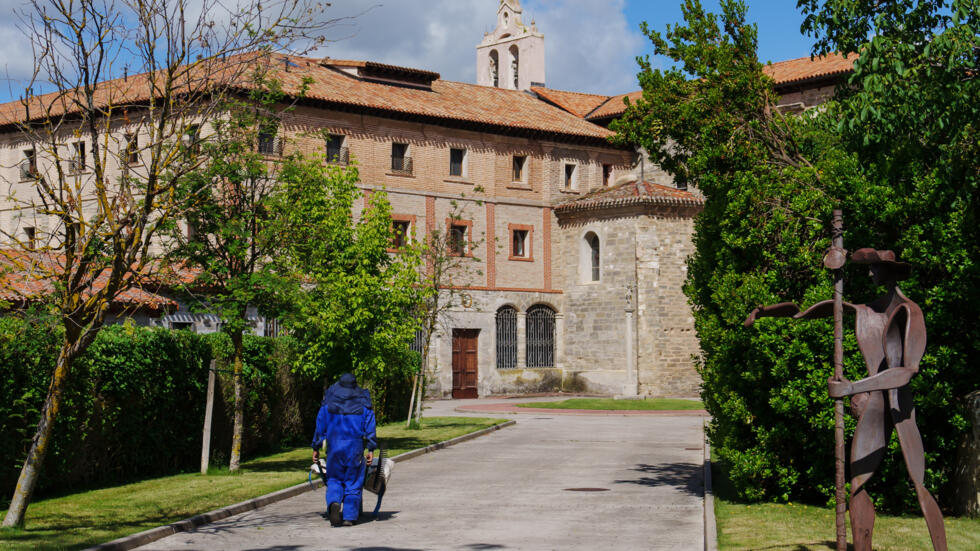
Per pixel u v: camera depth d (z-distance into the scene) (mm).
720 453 14109
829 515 12383
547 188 48781
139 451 16969
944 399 12078
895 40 12695
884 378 8891
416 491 15938
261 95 17500
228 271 17672
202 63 13609
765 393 13141
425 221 44781
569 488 16234
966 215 12227
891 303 9336
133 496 14469
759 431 13258
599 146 50594
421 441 24547
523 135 47875
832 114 14945
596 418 35281
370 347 21953
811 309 9680
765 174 13719
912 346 8945
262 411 21703
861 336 9266
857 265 12664
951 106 11961
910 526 11508
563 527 12234
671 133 15516
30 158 12648
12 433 13602
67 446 14688
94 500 14023
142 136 31016
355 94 43000
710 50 15180
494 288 46906
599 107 54438
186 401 18312
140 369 16531
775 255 13305
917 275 12555
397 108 43188
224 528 12141
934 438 12578
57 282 12406
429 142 45062
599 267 47281
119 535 10992
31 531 11273
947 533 10914
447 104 46750
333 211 21766
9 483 13750
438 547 10812
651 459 20984
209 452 18172
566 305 48656
